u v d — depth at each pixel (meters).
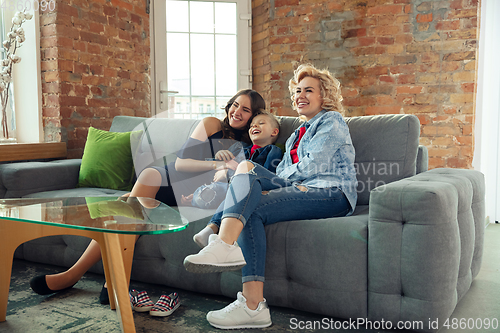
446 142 3.45
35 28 2.92
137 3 3.50
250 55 4.15
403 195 1.36
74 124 3.03
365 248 1.44
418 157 2.03
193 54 4.03
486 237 2.80
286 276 1.57
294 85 2.10
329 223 1.50
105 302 1.69
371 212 1.43
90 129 2.61
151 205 1.39
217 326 1.46
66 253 2.08
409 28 3.51
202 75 4.06
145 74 3.61
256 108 2.00
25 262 2.28
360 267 1.44
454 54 3.39
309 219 1.62
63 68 2.94
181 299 1.74
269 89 3.96
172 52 3.97
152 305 1.62
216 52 4.09
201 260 1.33
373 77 3.63
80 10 3.03
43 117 3.01
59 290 1.80
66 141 2.98
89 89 3.13
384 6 3.56
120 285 1.27
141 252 1.86
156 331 1.43
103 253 1.55
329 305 1.49
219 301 1.72
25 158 2.65
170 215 1.23
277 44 3.88
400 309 1.38
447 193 1.38
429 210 1.32
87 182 2.40
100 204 1.42
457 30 3.37
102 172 2.36
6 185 2.23
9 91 3.02
